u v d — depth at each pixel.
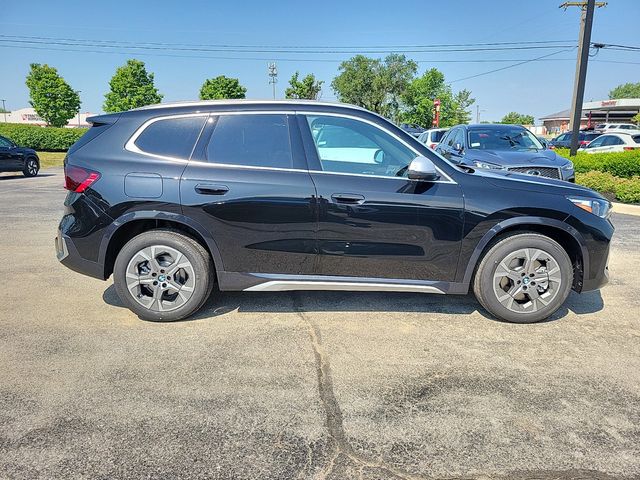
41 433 2.54
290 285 3.93
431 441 2.51
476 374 3.18
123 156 3.88
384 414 2.74
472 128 9.90
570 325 3.97
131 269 3.90
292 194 3.77
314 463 2.35
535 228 3.98
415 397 2.91
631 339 3.71
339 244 3.84
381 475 2.27
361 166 3.90
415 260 3.88
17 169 16.77
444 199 3.79
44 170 20.72
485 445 2.48
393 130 3.90
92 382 3.04
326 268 3.91
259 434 2.56
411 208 3.78
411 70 61.59
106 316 4.11
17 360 3.31
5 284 4.91
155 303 3.94
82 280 5.07
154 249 3.88
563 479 2.24
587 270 3.93
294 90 48.38
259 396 2.91
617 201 10.38
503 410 2.78
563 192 3.92
